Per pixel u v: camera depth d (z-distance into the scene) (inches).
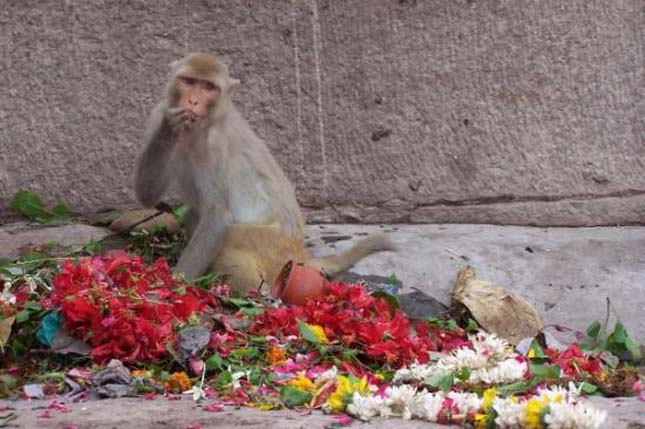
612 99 470.0
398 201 475.8
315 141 474.0
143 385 307.6
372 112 472.7
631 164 471.5
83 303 323.3
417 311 410.9
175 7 469.4
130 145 473.7
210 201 410.9
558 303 417.7
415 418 279.6
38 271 370.9
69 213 472.7
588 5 466.9
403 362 333.4
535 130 472.4
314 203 477.1
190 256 407.8
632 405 299.0
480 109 472.4
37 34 468.8
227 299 370.9
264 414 282.2
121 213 468.8
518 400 280.4
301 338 340.2
